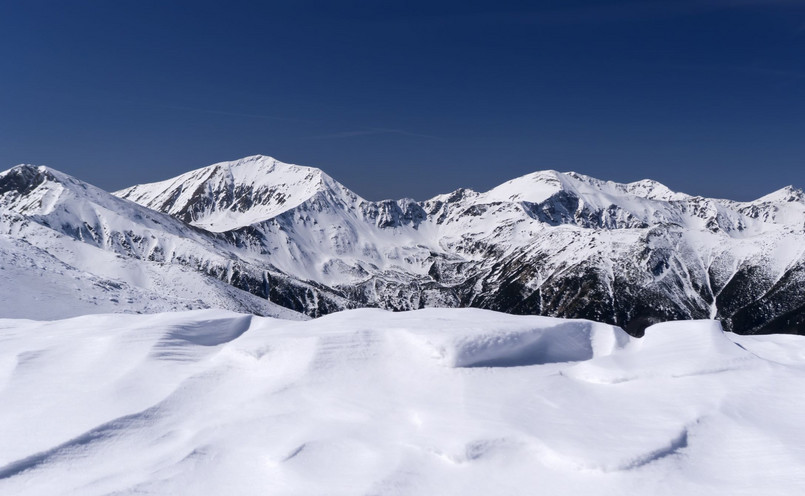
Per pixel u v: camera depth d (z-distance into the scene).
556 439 7.61
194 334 12.51
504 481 6.93
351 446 7.81
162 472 7.37
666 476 6.83
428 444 7.64
